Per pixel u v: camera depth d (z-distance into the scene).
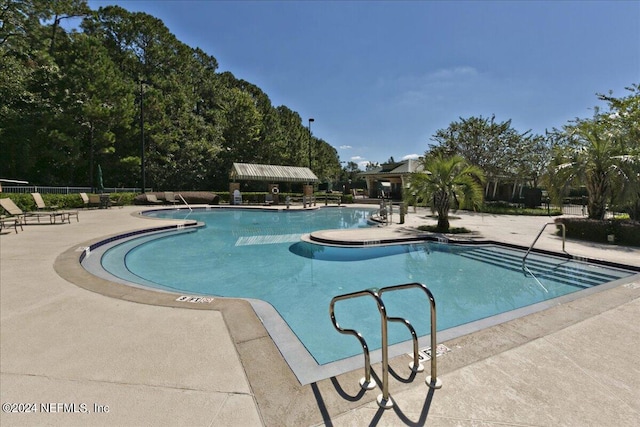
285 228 11.98
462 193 9.60
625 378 2.08
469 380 2.04
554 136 23.31
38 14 19.95
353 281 5.48
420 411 1.73
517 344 2.57
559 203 10.02
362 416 1.69
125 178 23.23
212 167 27.31
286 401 1.81
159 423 1.61
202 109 34.16
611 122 13.77
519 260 6.83
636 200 8.73
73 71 17.69
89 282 4.16
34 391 1.88
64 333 2.71
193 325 2.88
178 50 30.33
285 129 36.31
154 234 9.32
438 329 3.55
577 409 1.76
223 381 2.00
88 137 19.73
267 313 3.19
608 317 3.15
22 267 4.87
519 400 1.83
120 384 1.96
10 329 2.79
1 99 16.88
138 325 2.88
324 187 40.66
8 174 17.36
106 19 25.88
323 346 3.09
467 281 5.46
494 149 20.64
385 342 1.82
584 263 6.27
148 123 23.16
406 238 8.47
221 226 12.41
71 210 15.38
